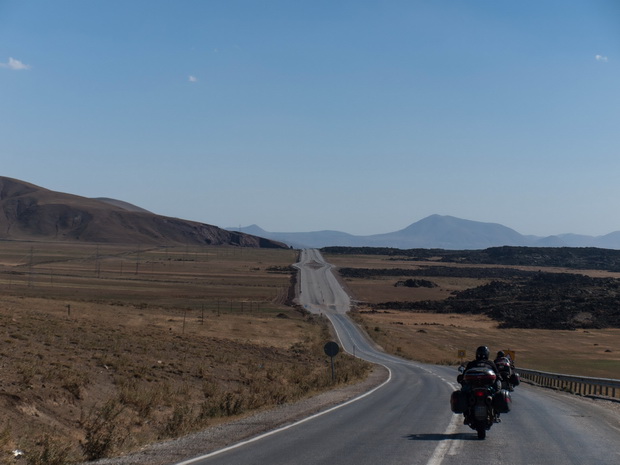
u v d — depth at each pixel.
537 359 72.75
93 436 13.84
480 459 11.23
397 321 116.25
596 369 61.25
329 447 12.51
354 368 41.81
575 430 15.23
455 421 16.56
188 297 127.19
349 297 153.25
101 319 58.09
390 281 193.75
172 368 30.34
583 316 117.44
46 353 26.83
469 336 98.06
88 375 23.72
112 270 192.25
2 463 12.23
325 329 94.00
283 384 31.27
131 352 32.75
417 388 29.16
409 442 13.07
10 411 16.91
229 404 20.03
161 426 19.47
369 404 21.25
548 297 137.62
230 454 11.93
